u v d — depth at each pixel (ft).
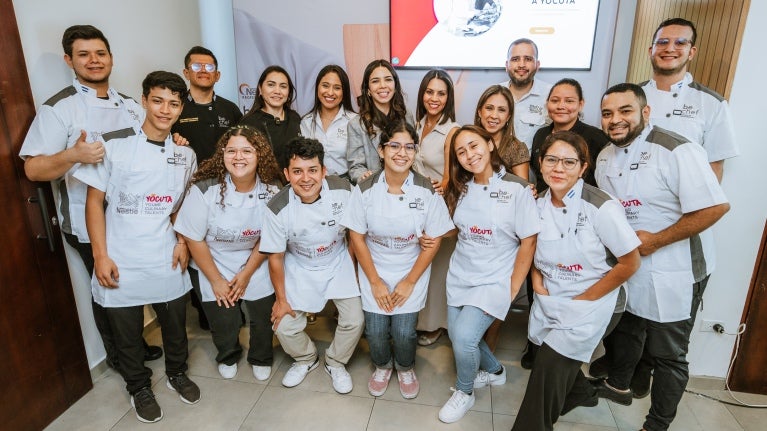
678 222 5.15
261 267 6.88
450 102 7.27
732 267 6.51
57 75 6.51
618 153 5.62
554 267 5.48
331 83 7.59
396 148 5.86
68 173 6.24
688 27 5.81
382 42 9.44
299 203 6.32
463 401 6.31
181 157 6.35
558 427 6.17
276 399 6.77
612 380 6.49
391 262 6.63
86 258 6.59
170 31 9.16
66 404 6.49
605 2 8.50
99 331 7.06
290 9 9.62
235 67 10.39
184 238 6.46
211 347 8.16
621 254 4.92
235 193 6.36
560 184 5.14
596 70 8.85
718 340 6.84
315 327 8.92
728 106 5.90
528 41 7.88
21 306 5.76
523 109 8.39
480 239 6.18
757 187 6.20
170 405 6.62
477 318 6.10
